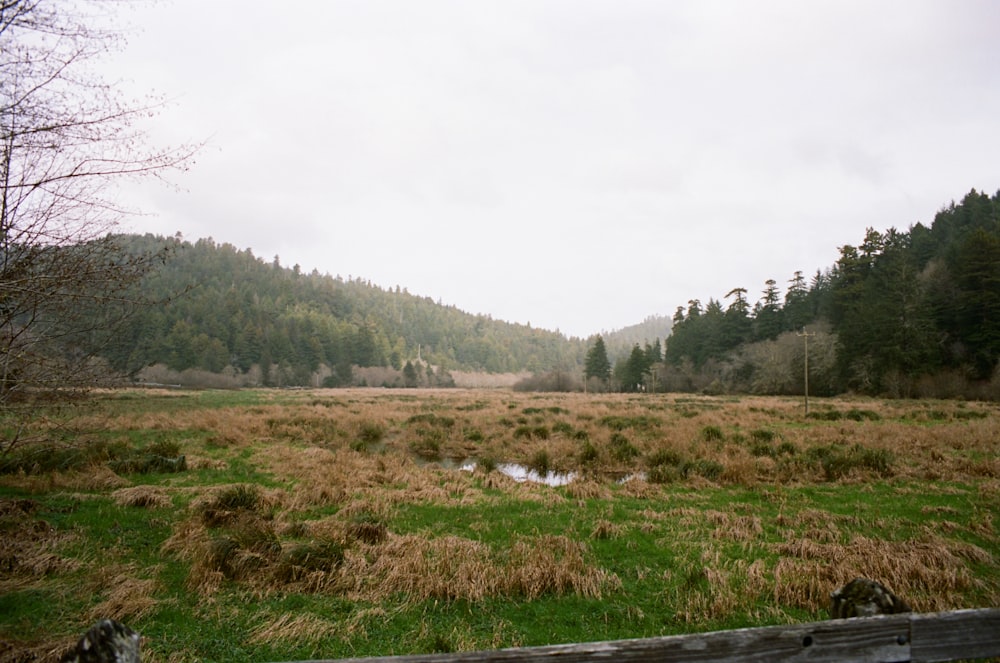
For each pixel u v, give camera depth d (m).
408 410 26.89
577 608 4.86
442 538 6.42
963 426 17.36
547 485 10.02
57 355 5.86
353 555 5.90
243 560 5.43
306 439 15.77
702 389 65.94
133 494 8.02
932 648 1.92
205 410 22.75
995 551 6.20
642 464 11.96
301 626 4.38
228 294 117.56
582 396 54.78
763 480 10.09
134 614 4.55
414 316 197.88
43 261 5.07
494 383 144.12
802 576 5.19
